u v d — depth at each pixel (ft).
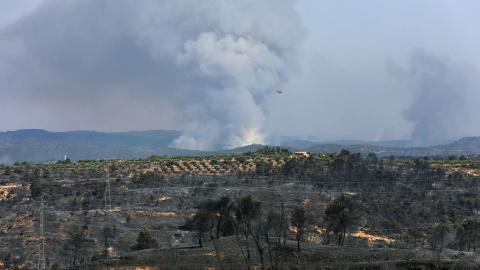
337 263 275.39
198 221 321.52
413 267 270.46
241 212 287.89
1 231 484.33
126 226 504.84
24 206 563.89
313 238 440.04
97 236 467.52
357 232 476.13
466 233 410.11
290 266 269.64
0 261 419.13
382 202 571.28
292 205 545.85
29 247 443.32
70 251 436.76
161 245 422.00
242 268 266.16
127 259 288.51
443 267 271.08
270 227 282.36
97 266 281.74
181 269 268.00
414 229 474.90
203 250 298.56
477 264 276.82
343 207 393.70
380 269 268.00
